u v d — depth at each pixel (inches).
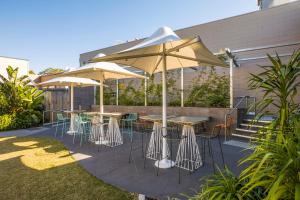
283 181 51.9
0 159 189.6
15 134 320.8
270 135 69.5
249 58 351.3
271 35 346.3
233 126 268.2
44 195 121.6
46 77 469.7
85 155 200.5
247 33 370.3
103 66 222.8
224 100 296.2
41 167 167.6
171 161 171.5
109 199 115.2
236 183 69.8
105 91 453.1
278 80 69.2
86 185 133.6
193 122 158.9
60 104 459.2
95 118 268.7
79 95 462.0
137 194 119.6
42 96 434.3
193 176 144.9
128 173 152.9
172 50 147.0
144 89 395.9
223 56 298.7
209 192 70.9
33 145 245.0
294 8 327.0
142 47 126.9
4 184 136.6
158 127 196.1
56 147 233.9
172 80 368.5
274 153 54.9
